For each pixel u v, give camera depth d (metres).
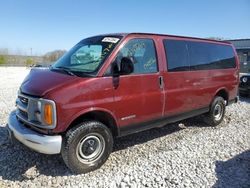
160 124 5.08
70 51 5.00
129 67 4.20
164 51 5.00
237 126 6.79
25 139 3.88
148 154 4.82
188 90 5.51
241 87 11.14
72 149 3.84
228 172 4.22
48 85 3.86
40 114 3.74
